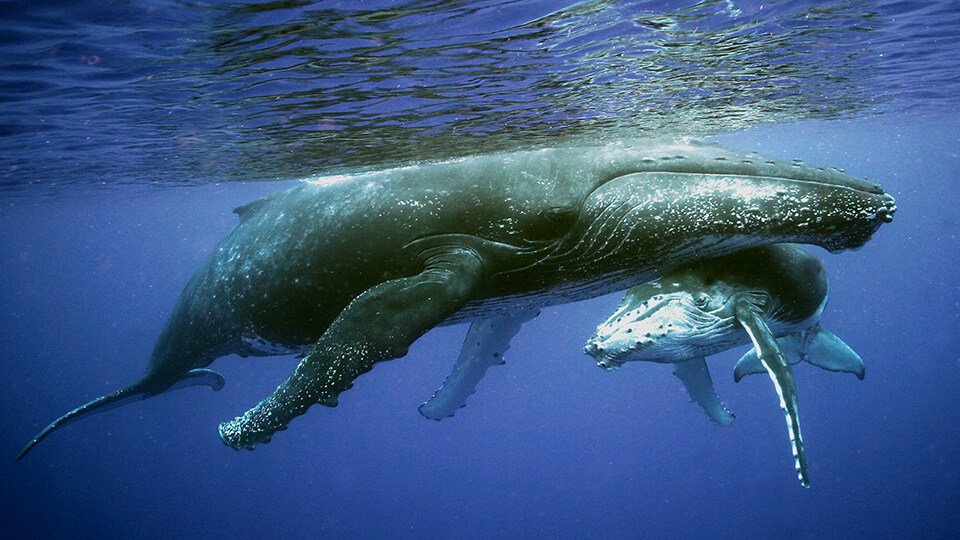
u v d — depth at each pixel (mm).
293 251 6137
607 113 12273
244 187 29359
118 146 13734
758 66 10961
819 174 4934
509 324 7559
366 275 5801
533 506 46375
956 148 57281
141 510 47906
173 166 16953
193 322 7352
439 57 7812
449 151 13734
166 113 10398
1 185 21922
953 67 15555
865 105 20953
